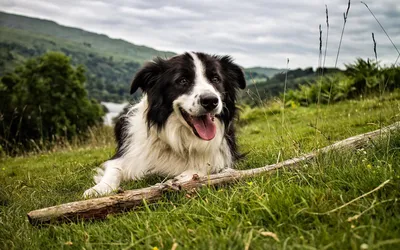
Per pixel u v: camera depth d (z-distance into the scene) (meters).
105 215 0.58
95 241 0.52
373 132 0.81
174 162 0.87
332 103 2.38
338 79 2.54
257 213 0.51
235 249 0.42
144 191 0.62
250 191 0.57
